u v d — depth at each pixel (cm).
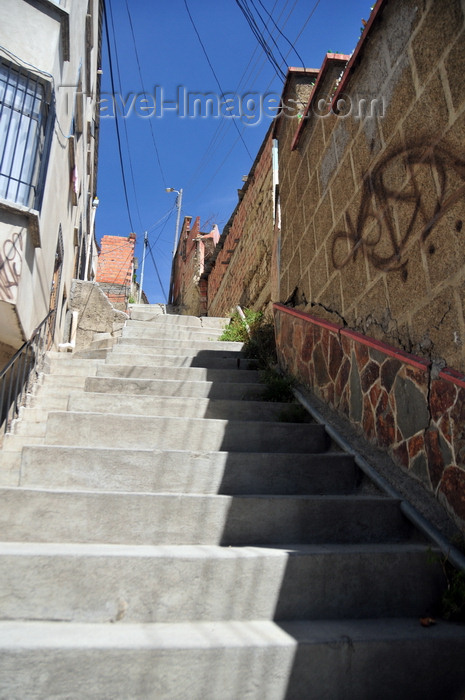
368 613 196
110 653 151
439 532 219
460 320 220
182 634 167
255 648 160
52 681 146
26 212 423
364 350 321
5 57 438
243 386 441
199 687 154
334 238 382
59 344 779
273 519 238
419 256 257
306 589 195
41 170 455
